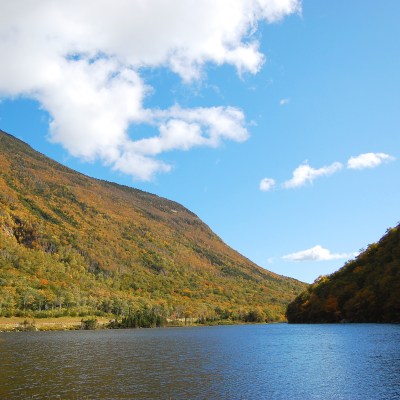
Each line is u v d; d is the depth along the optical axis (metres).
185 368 69.62
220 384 54.75
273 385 53.34
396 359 70.31
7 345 116.06
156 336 158.25
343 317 188.88
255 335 153.25
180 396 47.84
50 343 123.31
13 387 53.31
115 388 52.56
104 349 104.44
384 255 193.12
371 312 169.38
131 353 94.50
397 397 44.59
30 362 78.12
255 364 73.56
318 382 54.38
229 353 93.12
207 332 187.62
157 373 64.25
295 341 117.19
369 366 64.50
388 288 162.38
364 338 108.56
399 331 123.19
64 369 68.81
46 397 47.69
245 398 46.41
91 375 62.53
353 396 45.81
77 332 189.50
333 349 90.38
